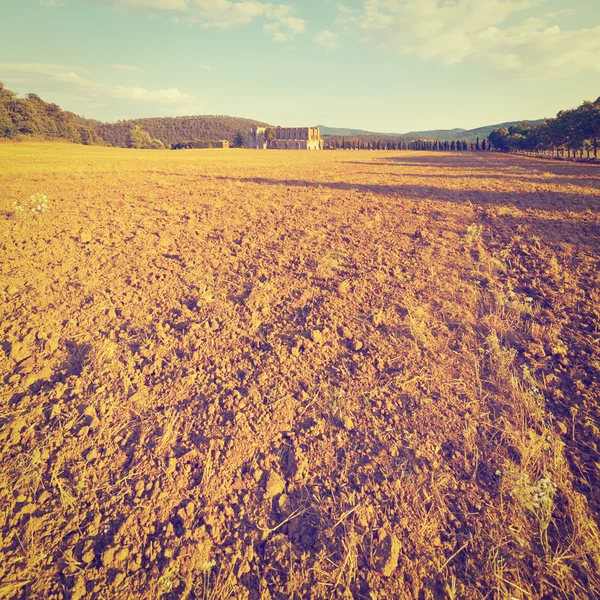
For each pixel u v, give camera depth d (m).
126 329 5.23
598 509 2.93
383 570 2.59
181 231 9.06
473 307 5.62
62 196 12.84
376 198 13.23
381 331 5.12
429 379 4.26
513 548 2.71
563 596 2.45
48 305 5.74
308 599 2.49
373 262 7.24
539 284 6.23
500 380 4.23
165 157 43.69
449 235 8.67
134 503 3.06
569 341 4.86
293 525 2.93
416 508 2.97
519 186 16.41
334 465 3.34
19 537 2.85
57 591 2.55
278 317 5.53
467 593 2.48
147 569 2.65
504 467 3.24
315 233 8.93
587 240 8.09
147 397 4.10
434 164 33.41
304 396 4.07
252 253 7.79
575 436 3.55
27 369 4.46
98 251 7.70
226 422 3.76
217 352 4.79
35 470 3.33
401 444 3.50
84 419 3.81
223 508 3.03
